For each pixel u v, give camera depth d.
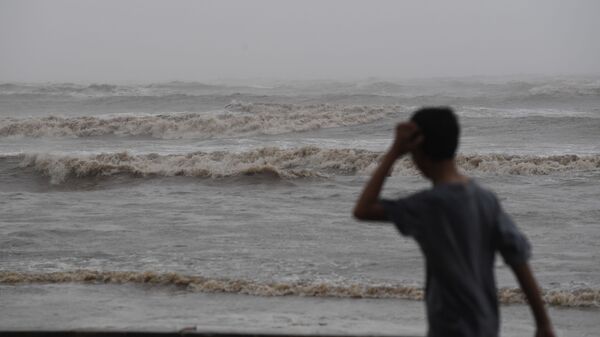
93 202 19.31
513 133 34.47
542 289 10.98
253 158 26.41
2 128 38.25
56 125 39.00
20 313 9.49
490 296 4.23
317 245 14.16
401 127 4.28
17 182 23.31
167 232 15.45
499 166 24.25
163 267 12.56
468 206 4.17
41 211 18.00
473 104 54.19
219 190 21.16
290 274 12.04
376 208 4.23
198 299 10.45
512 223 4.30
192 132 38.12
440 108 4.34
